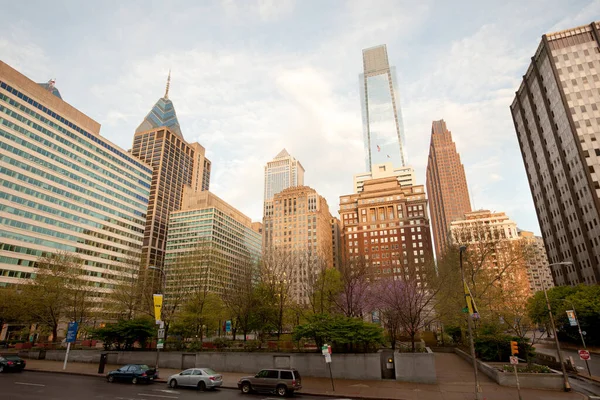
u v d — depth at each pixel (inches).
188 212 6161.4
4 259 3309.5
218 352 1266.0
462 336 1809.8
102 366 1176.8
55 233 3887.8
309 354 1120.8
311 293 1802.4
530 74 3570.4
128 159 5241.1
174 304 1835.6
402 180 7416.3
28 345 2048.5
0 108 3432.6
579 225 2842.0
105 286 4367.6
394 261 5068.9
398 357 1038.4
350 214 5851.4
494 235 1851.6
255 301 1722.4
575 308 1980.8
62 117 4160.9
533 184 3710.6
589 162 2743.6
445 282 1886.1
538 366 1051.3
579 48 3070.9
